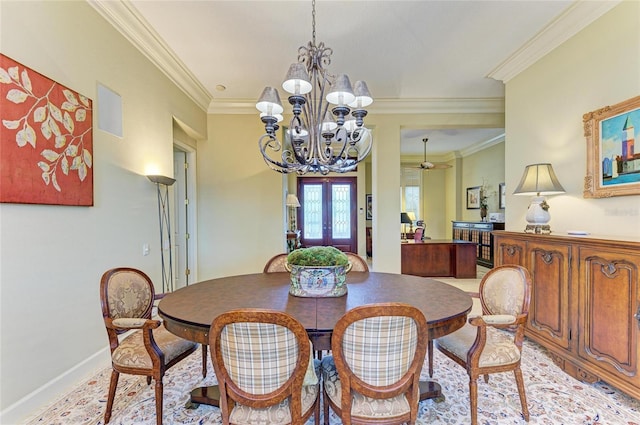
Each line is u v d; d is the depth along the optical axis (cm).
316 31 286
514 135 345
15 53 175
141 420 180
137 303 197
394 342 127
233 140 482
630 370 183
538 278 256
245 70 369
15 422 175
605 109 234
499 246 310
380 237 480
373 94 442
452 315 151
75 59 218
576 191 264
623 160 221
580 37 259
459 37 297
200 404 194
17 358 178
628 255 183
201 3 248
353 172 903
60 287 206
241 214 484
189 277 473
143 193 305
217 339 123
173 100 368
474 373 168
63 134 206
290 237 667
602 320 200
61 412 186
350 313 122
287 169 249
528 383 216
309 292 183
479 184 768
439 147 792
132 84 286
